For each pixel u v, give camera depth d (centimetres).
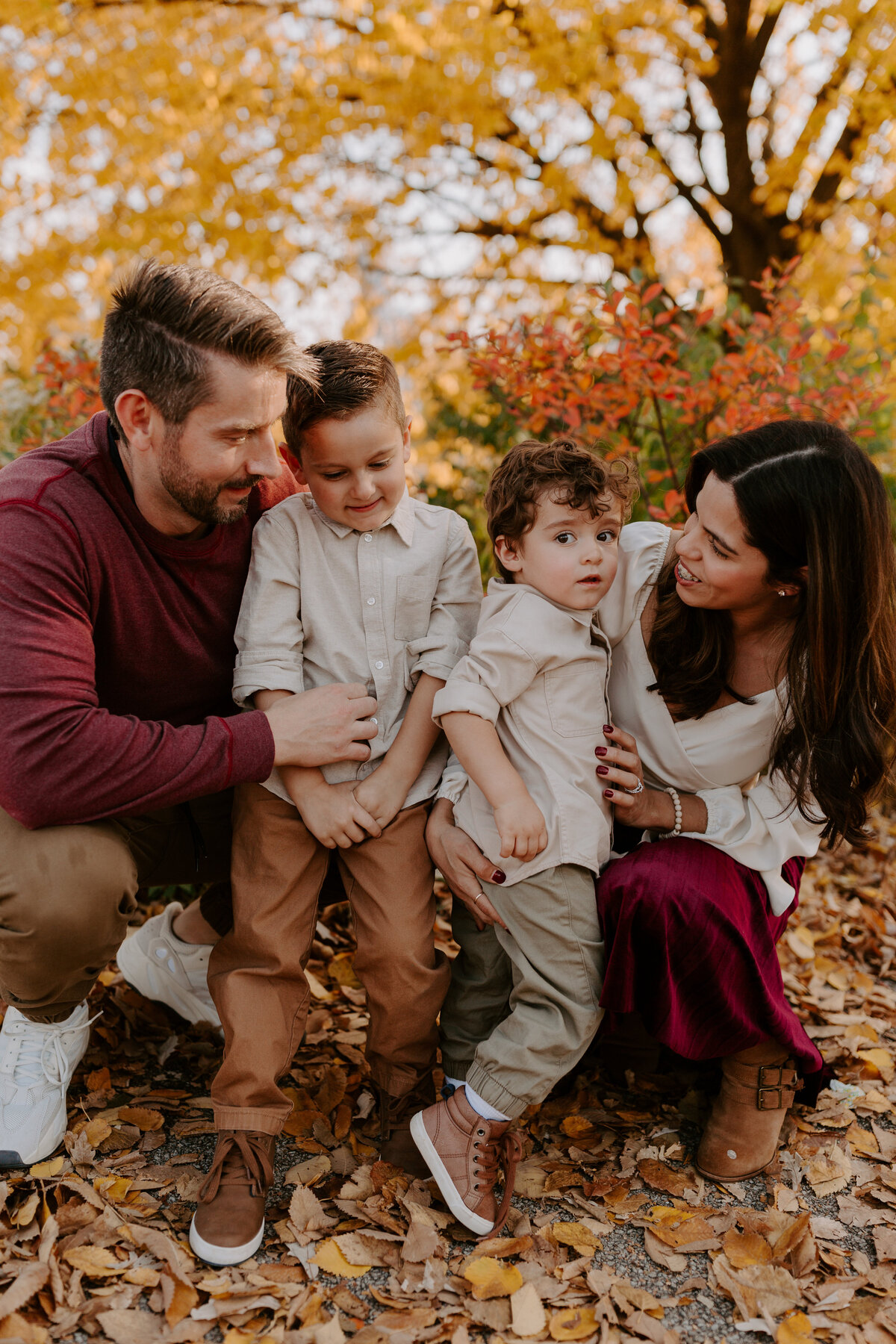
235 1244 147
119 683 173
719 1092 186
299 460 171
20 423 363
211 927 210
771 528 157
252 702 175
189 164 532
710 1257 155
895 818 361
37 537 154
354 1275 148
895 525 362
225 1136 155
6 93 525
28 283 542
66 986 166
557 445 171
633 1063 202
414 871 174
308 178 559
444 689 168
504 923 167
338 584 177
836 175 587
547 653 165
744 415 284
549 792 165
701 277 694
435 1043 175
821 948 269
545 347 310
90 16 533
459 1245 156
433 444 418
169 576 168
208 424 149
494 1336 139
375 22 500
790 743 172
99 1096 187
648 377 297
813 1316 143
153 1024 215
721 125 593
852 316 401
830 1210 167
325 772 174
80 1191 158
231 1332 135
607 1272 150
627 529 188
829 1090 198
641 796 176
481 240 628
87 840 158
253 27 545
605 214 599
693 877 162
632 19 522
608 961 164
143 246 527
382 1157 173
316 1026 219
